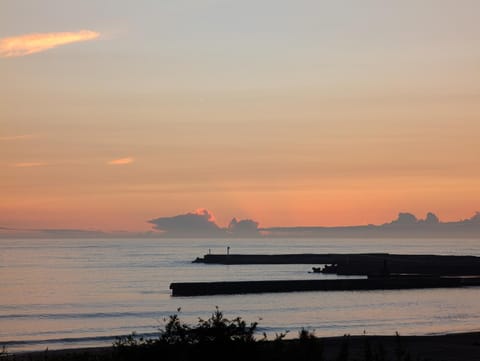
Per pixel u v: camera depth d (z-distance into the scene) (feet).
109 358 104.68
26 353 189.67
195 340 91.45
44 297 397.19
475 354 172.65
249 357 89.92
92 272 622.13
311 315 289.94
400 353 131.34
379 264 574.56
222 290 395.96
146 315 302.66
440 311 305.32
